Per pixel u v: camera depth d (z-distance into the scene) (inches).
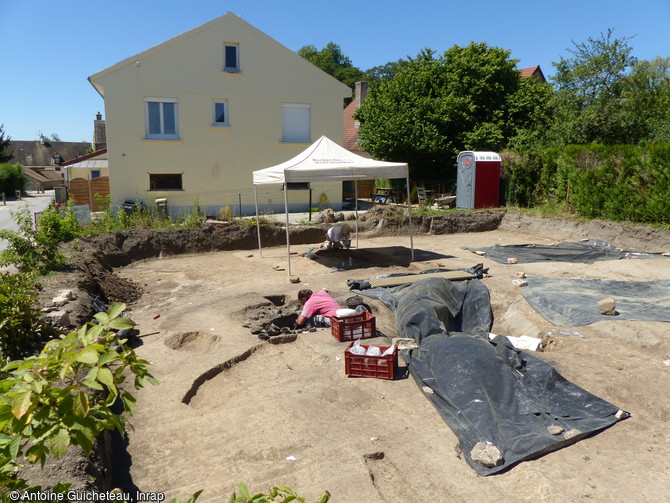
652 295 344.5
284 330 290.2
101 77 750.5
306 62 861.8
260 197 859.4
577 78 856.3
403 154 984.9
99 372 79.0
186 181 814.5
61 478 130.2
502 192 772.0
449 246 566.9
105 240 502.0
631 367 228.4
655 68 1259.8
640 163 555.5
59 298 295.7
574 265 452.4
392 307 328.2
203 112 811.4
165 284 415.8
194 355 254.7
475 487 147.3
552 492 140.8
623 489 143.1
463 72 989.2
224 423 189.0
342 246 544.7
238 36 816.3
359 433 178.2
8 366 83.5
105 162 1112.8
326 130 892.0
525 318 313.1
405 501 144.1
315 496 142.0
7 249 365.4
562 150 684.1
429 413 191.3
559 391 203.0
